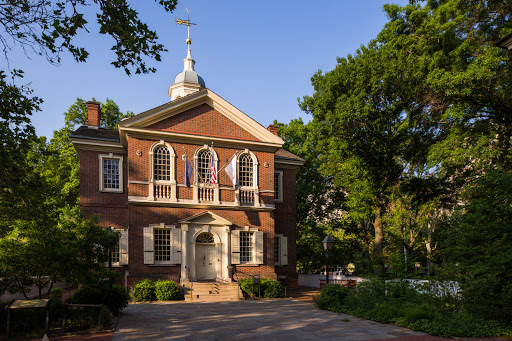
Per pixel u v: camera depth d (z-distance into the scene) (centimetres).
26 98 1176
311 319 1473
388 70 2489
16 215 1358
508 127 2283
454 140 2266
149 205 2392
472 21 2417
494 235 1382
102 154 2691
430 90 2459
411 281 1866
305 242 4247
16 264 1273
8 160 1196
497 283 1265
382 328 1287
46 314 1150
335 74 2784
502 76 2120
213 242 2548
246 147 2711
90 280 1380
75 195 3047
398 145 2803
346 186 3169
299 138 4391
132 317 1530
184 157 2519
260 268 2638
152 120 2455
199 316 1560
